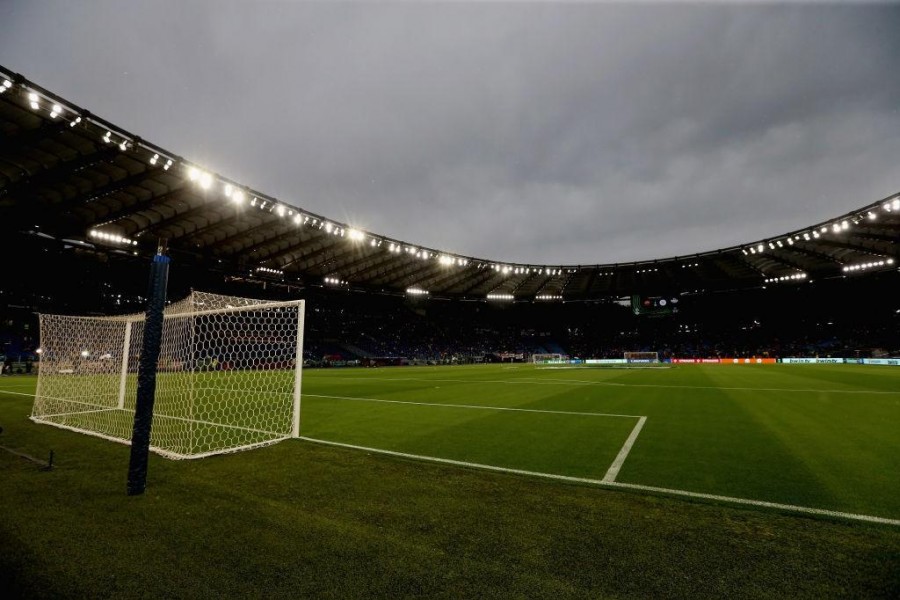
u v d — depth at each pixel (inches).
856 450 199.6
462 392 508.4
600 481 157.4
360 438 238.1
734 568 94.7
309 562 98.5
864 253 1270.9
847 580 89.6
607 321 2620.6
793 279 1630.2
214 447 218.5
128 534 113.6
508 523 119.4
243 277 1375.5
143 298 1524.4
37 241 991.0
